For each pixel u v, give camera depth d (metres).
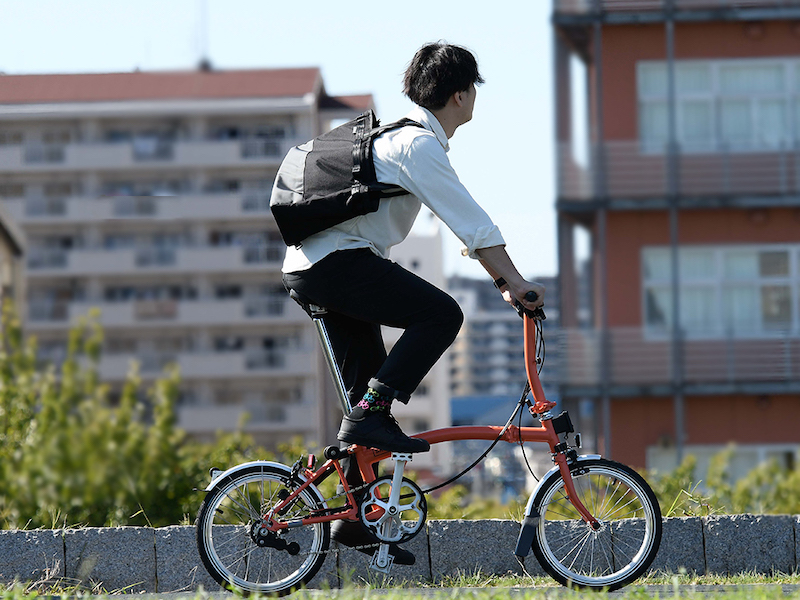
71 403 36.81
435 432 13.28
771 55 70.38
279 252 182.88
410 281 12.94
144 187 181.50
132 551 14.88
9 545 14.70
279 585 13.45
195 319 183.75
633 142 69.44
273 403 179.88
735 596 12.27
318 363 182.50
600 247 69.12
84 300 184.75
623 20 68.81
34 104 174.12
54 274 184.38
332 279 12.92
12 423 27.19
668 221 69.62
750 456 69.12
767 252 70.12
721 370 68.69
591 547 13.91
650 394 67.88
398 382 12.93
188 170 178.75
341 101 169.12
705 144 70.12
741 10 69.44
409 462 13.50
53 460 28.20
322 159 12.96
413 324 12.95
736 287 70.06
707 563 15.34
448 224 12.77
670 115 69.38
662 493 24.83
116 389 182.75
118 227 183.38
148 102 172.62
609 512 13.91
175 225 183.12
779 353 68.56
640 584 14.38
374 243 13.05
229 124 176.00
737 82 70.62
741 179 69.62
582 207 68.75
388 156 12.79
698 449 69.19
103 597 13.27
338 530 13.83
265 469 13.43
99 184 181.12
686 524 15.39
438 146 12.84
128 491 20.95
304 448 23.98
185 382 182.25
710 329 69.56
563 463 13.45
